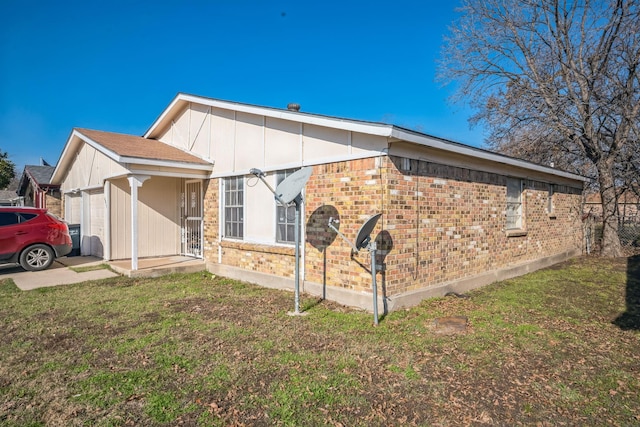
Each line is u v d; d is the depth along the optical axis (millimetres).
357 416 3227
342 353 4480
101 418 3158
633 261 12062
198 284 8406
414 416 3242
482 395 3582
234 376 3893
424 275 6828
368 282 6188
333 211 6723
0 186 30906
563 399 3520
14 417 3170
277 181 8008
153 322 5629
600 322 5742
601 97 13328
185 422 3107
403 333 5148
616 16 12961
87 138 10758
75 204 13906
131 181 8914
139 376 3889
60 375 3916
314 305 6523
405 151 6348
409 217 6449
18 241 9508
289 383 3756
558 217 12188
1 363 4219
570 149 16359
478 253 8266
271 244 8156
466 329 5309
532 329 5352
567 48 14203
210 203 10070
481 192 8375
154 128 12227
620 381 3863
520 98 15500
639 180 14242
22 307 6445
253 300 6922
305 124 7281
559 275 9672
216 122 9797
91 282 8523
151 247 11102
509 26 15297
